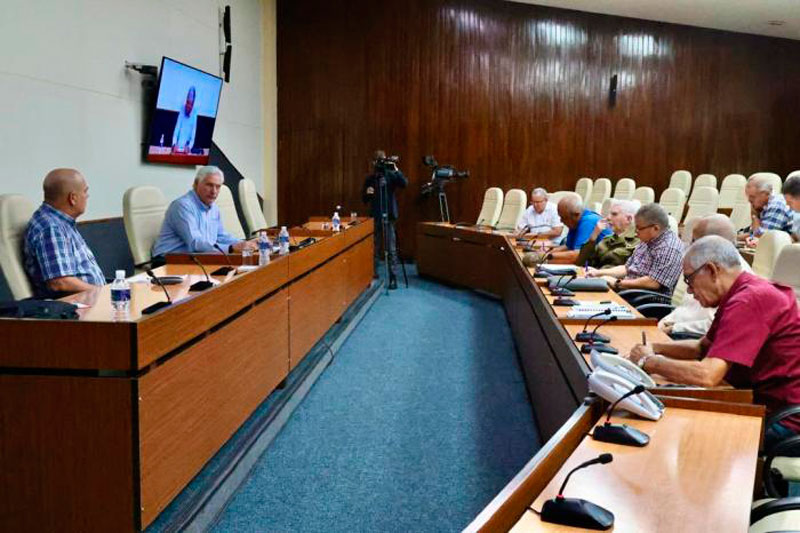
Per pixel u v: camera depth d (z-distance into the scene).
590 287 3.88
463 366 4.63
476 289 7.54
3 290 4.12
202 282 2.63
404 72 9.91
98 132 5.45
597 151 10.20
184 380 2.29
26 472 1.99
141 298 2.54
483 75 9.98
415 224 10.17
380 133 9.97
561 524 1.25
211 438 2.55
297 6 9.77
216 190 4.41
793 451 2.14
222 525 2.47
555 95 10.09
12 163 4.50
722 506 1.34
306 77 9.86
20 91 4.55
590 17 10.05
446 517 2.56
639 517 1.29
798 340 2.18
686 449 1.63
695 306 3.41
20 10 4.52
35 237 3.09
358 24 9.83
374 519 2.54
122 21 5.75
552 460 1.47
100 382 1.95
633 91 10.18
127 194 4.17
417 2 9.84
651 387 2.02
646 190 8.65
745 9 9.11
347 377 4.33
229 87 8.23
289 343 3.70
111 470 1.97
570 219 5.72
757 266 3.68
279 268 3.45
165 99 6.21
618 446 1.64
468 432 3.43
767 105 10.34
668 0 9.07
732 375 2.31
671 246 4.23
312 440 3.29
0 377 1.97
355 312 5.88
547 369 3.12
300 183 10.02
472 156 10.06
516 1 9.85
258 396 3.14
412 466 3.02
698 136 10.30
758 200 5.98
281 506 2.63
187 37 7.02
